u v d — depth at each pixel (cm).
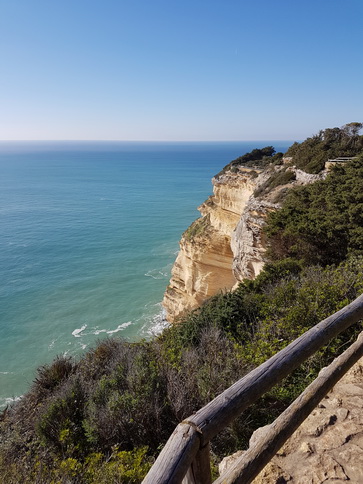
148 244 6569
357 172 2083
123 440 683
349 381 488
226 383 736
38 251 6150
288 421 290
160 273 5088
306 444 379
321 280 1031
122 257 5822
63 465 572
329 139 3347
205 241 3497
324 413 423
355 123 3384
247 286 1409
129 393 761
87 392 841
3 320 3719
